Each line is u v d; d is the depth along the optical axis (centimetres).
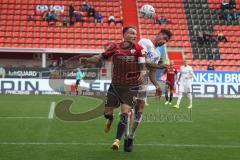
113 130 2055
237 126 2305
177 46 6050
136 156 1445
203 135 1953
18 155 1432
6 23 6159
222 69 5825
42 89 4881
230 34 6294
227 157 1452
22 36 5988
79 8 6444
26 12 6331
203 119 2639
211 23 6419
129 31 1443
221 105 3784
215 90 5075
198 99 4522
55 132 1967
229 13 6525
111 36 6091
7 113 2780
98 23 6256
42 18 6247
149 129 2117
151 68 1521
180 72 3444
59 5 6425
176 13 6531
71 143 1677
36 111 2909
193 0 6725
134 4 6631
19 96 4366
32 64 5781
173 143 1720
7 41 5891
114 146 1448
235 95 5084
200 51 6009
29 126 2167
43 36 6003
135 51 1427
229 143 1738
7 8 6372
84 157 1416
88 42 5966
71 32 6091
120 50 1432
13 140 1734
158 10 6562
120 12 6494
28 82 4881
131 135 1508
